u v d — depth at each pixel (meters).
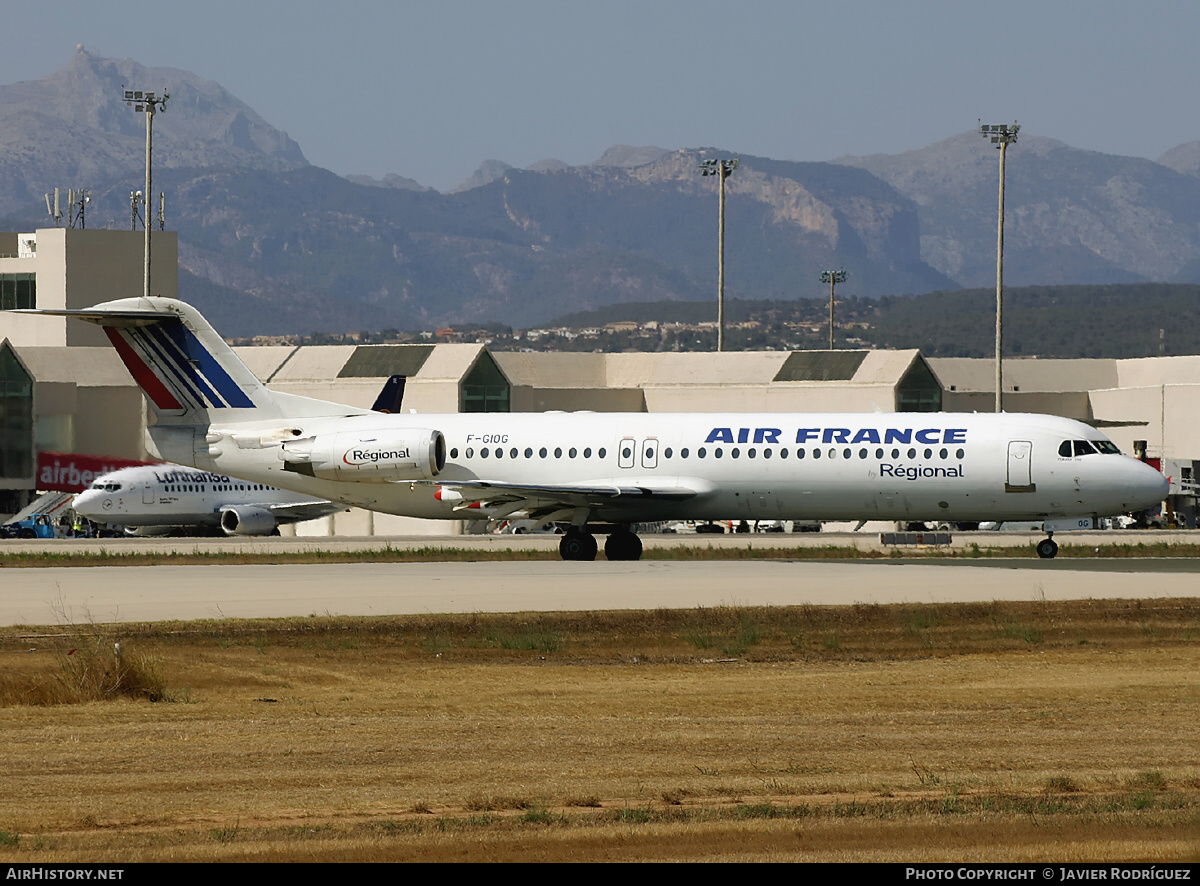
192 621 123.94
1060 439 182.50
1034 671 107.12
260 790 68.25
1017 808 65.19
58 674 99.25
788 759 75.56
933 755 76.75
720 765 74.06
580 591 148.00
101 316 197.88
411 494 198.38
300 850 58.47
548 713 88.69
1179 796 67.56
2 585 157.75
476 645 118.12
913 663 112.44
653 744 79.19
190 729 83.00
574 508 192.62
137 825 62.03
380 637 120.62
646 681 102.25
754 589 149.50
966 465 182.88
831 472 186.50
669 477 191.38
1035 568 176.50
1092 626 128.75
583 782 70.19
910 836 61.00
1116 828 62.06
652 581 158.62
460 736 81.19
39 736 80.81
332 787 68.88
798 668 109.88
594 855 58.25
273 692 96.94
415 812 64.50
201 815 63.59
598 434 195.75
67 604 138.38
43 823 62.12
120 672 95.31
